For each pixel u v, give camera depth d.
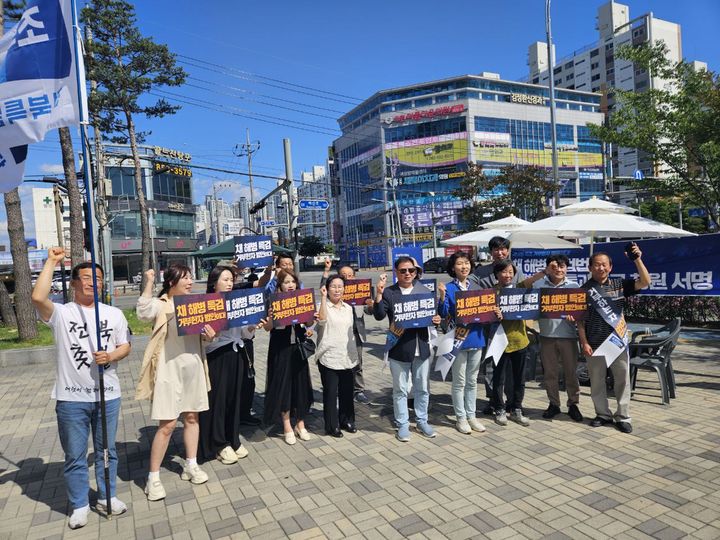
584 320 5.12
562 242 10.62
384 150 67.06
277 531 3.37
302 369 5.14
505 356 5.32
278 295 4.75
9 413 6.53
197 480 4.14
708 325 10.01
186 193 55.59
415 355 4.97
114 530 3.46
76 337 3.52
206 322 4.10
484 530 3.28
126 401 6.91
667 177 11.47
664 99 10.29
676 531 3.19
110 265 15.20
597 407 5.18
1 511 3.83
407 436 4.97
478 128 63.88
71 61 3.81
